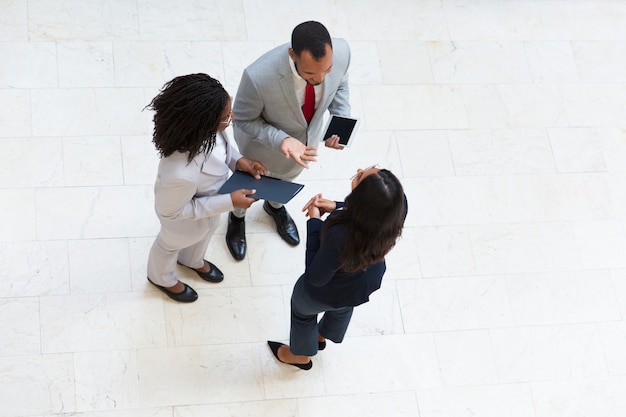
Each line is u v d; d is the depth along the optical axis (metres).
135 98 4.09
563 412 3.77
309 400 3.58
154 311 3.61
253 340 3.65
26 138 3.86
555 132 4.54
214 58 4.30
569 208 4.32
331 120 3.11
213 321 3.65
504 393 3.76
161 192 2.63
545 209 4.29
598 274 4.15
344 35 4.55
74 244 3.68
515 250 4.14
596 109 4.66
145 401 3.42
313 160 2.92
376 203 2.32
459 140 4.39
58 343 3.45
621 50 4.89
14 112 3.91
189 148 2.49
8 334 3.43
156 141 2.51
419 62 4.57
